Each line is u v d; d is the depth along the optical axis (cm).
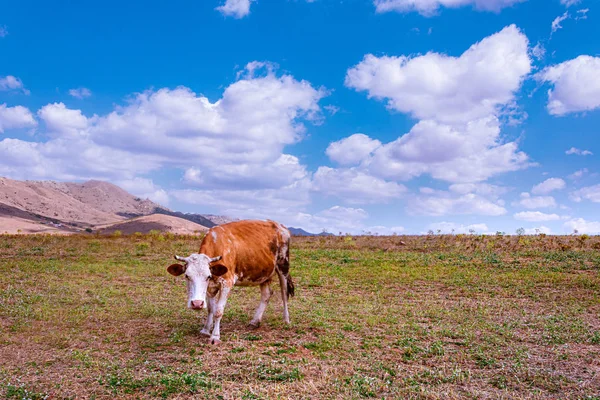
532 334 932
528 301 1280
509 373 695
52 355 777
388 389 621
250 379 658
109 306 1184
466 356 784
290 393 600
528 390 628
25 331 938
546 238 2894
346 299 1320
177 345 843
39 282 1534
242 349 810
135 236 3566
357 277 1694
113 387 615
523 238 2775
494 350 815
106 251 2428
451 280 1605
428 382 658
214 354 784
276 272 1035
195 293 822
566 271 1744
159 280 1628
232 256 910
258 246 966
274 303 1261
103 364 714
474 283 1548
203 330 920
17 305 1170
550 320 1046
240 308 1188
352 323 1020
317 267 1944
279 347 839
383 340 890
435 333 936
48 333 923
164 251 2459
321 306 1216
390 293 1414
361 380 641
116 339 884
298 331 952
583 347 840
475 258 2088
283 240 1031
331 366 720
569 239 2805
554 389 635
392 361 757
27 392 591
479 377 682
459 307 1204
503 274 1694
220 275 862
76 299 1264
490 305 1230
